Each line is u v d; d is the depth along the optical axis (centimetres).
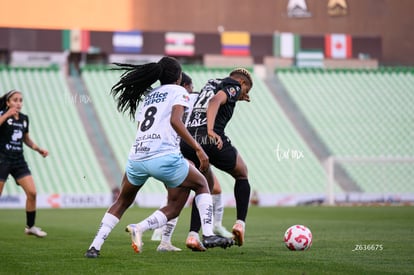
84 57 11869
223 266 2288
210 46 11712
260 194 8994
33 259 2534
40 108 10762
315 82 11956
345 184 10088
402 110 11488
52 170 9625
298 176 10069
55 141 10188
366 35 12169
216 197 3234
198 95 2903
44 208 8000
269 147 10575
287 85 11881
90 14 11950
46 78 11388
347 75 12125
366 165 10519
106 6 11975
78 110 10875
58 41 11325
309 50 12019
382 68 12131
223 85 2772
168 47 11575
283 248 2945
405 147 10794
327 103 11544
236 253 2716
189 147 2811
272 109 11381
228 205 8800
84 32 11350
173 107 2352
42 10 11819
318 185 9950
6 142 3638
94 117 10800
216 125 2803
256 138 10744
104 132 10475
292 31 12219
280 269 2205
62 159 9856
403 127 11162
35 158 9831
